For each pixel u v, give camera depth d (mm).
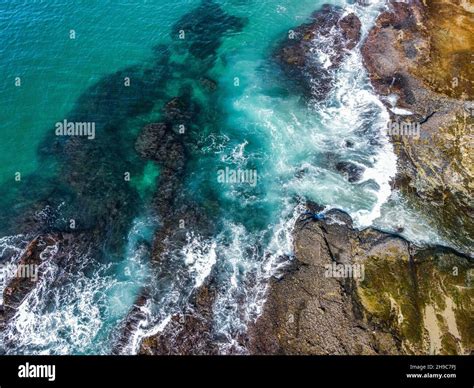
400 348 27234
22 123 40625
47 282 30922
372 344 27422
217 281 30812
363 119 40906
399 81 43062
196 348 28094
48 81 44125
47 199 35000
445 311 28625
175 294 30344
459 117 39500
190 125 40562
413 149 37969
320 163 37844
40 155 38219
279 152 38719
